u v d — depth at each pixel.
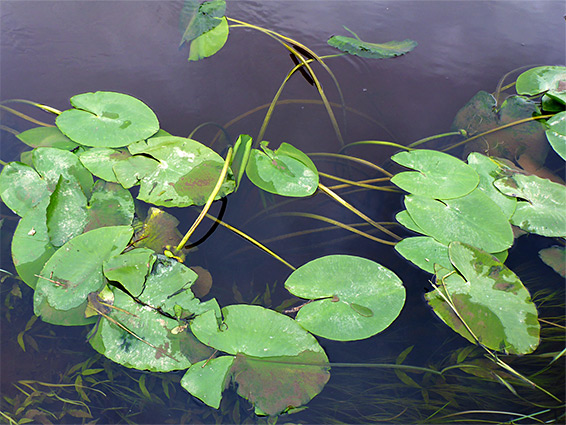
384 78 2.08
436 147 1.93
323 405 1.58
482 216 1.74
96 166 1.76
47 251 1.66
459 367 1.61
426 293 1.66
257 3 2.26
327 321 1.60
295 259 1.74
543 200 1.78
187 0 2.23
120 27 2.15
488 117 1.97
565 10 2.27
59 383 1.59
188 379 1.54
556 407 1.58
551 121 1.96
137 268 1.63
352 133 1.95
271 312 1.61
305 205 1.84
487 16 2.25
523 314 1.62
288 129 1.94
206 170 1.78
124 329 1.57
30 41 2.08
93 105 1.86
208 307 1.60
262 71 2.06
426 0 2.29
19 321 1.64
